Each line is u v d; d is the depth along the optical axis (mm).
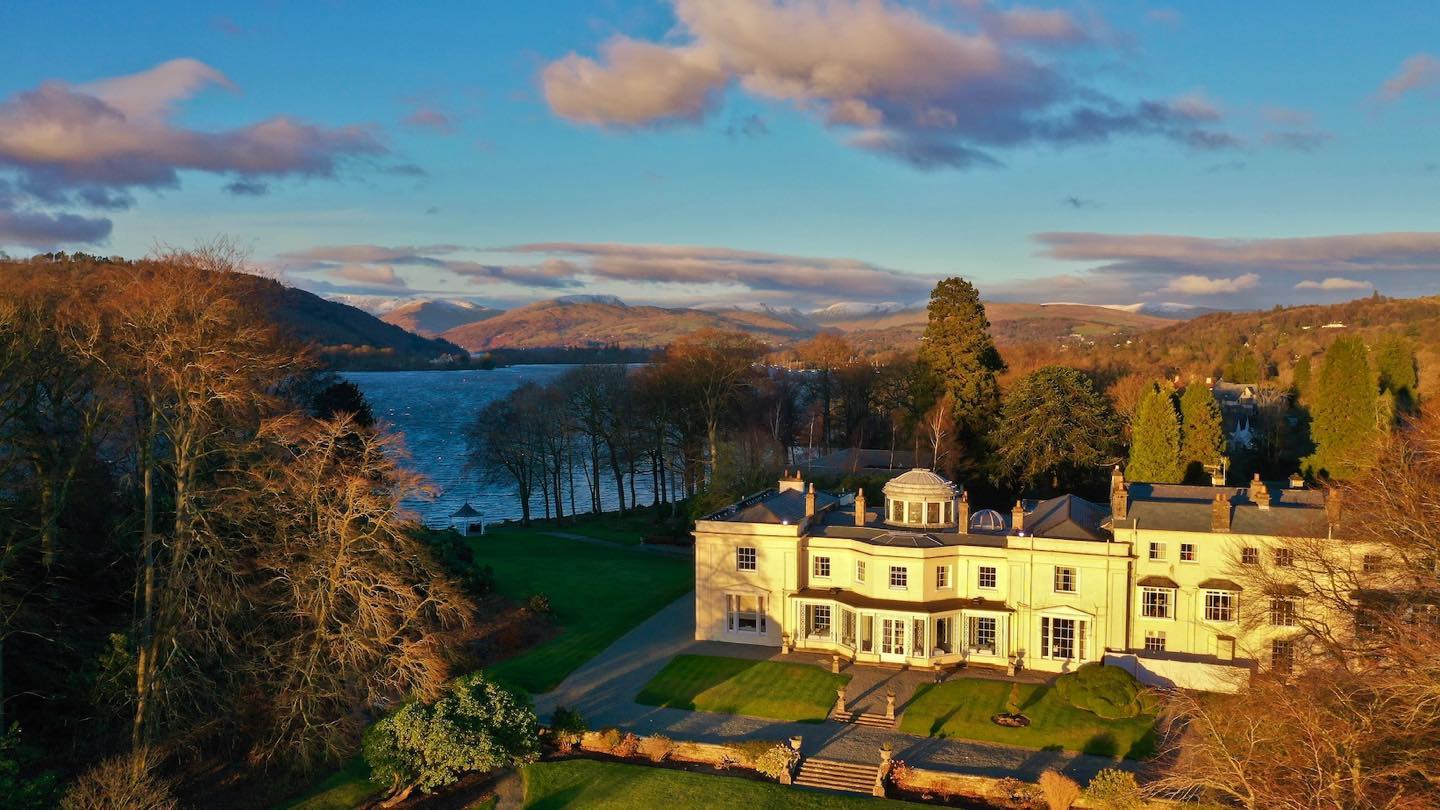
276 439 50500
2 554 48031
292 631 52969
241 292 54750
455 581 61406
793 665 63781
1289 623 55750
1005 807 46344
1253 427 128625
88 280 54406
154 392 46750
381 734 47469
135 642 48500
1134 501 63281
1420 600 41500
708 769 50656
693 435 119312
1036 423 94938
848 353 163125
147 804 39969
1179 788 40062
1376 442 56812
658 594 79875
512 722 49625
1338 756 34438
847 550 66750
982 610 62906
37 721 48719
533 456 120125
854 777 49281
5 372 46344
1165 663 58094
